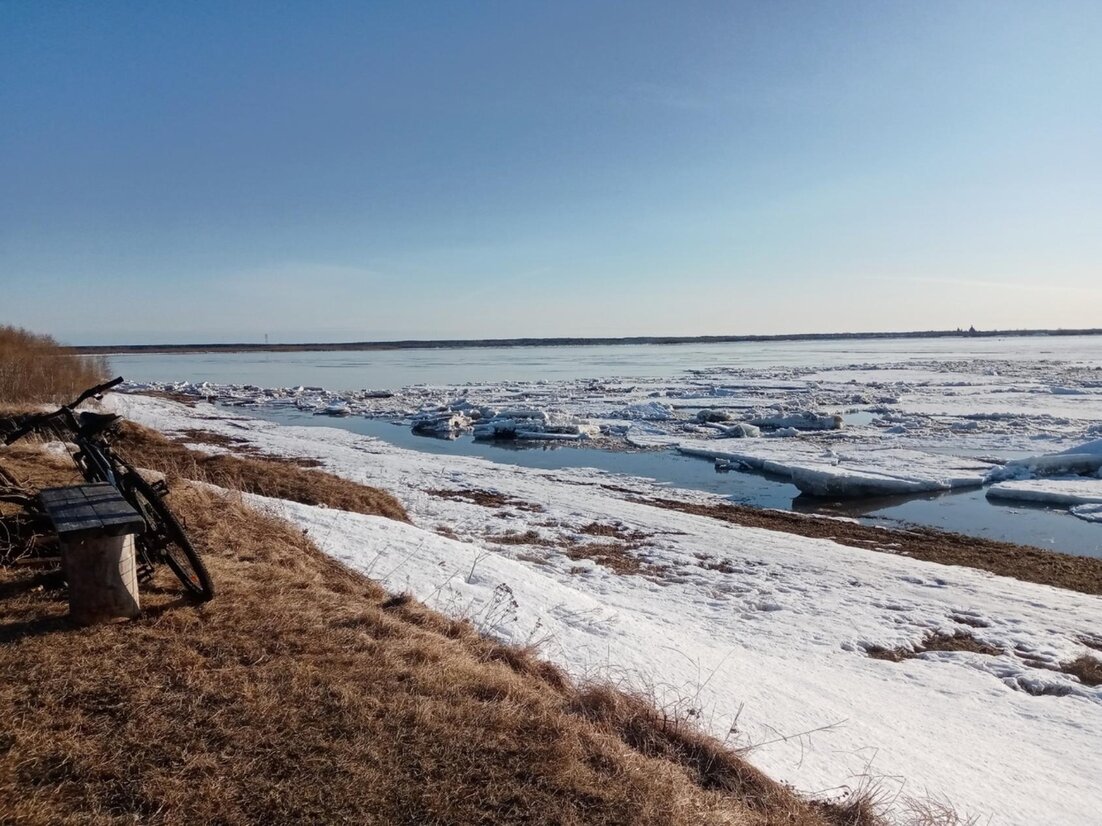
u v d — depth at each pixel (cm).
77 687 359
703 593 1097
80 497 449
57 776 300
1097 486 2112
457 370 10012
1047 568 1390
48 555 535
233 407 4781
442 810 304
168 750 321
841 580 1199
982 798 507
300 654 422
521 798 318
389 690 393
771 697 627
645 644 678
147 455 1506
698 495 2083
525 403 4938
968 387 5778
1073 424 3506
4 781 292
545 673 526
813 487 2098
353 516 983
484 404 4847
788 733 550
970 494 2142
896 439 3198
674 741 438
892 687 771
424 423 3681
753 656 784
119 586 434
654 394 5622
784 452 2798
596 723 425
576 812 315
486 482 2036
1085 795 547
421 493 1798
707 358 13200
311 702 370
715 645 791
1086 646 955
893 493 2125
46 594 467
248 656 411
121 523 418
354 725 354
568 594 787
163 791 296
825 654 866
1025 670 856
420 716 369
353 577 684
